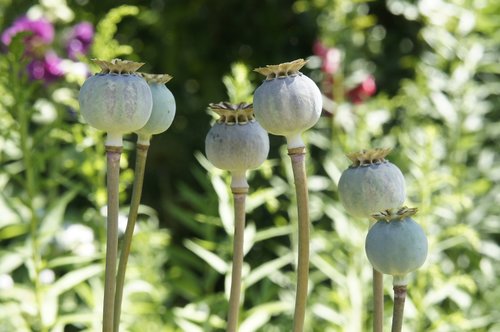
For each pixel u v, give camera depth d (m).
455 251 2.72
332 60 3.01
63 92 2.60
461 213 2.76
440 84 2.86
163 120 1.23
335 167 2.54
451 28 2.97
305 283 1.18
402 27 4.05
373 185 1.19
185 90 4.64
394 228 1.16
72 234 2.40
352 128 2.88
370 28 3.95
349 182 1.20
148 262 2.46
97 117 1.16
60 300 2.54
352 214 1.21
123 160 2.13
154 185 4.32
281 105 1.17
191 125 4.52
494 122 3.24
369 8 4.09
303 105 1.17
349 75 3.34
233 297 1.23
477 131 2.90
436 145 2.64
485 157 2.93
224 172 2.02
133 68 1.17
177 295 2.92
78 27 2.83
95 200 2.20
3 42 2.72
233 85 1.92
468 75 2.87
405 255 1.16
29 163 2.01
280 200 3.44
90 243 2.41
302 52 4.58
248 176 2.39
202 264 2.39
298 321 1.18
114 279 1.17
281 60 4.58
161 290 2.46
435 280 2.30
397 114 3.47
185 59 4.66
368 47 3.91
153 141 4.36
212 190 2.26
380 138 2.99
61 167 2.61
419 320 2.23
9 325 2.12
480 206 2.79
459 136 2.78
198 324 2.20
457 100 2.84
